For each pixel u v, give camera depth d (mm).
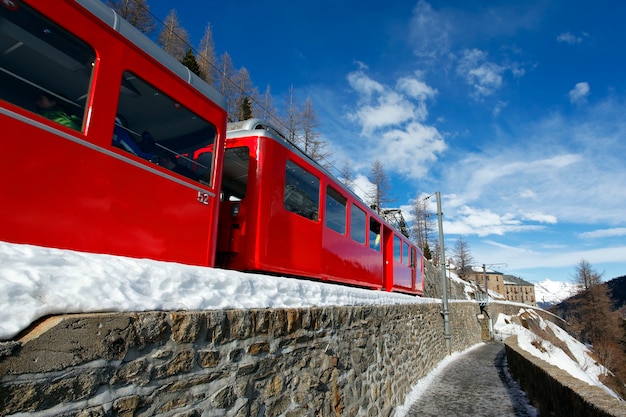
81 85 2885
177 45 29922
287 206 5938
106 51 3074
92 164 2863
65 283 1821
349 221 8375
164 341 2232
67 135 2705
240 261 5211
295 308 3883
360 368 5602
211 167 4184
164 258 3422
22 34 2541
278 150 5793
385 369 6926
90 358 1783
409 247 15227
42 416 1570
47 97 2650
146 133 3412
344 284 8211
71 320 1723
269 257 5375
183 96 3867
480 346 26578
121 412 1924
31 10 2596
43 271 1763
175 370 2287
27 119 2475
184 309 2453
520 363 10133
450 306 19516
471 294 47312
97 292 1930
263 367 3201
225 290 2938
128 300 2064
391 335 7691
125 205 3092
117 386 1919
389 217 16188
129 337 1998
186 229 3705
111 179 2998
